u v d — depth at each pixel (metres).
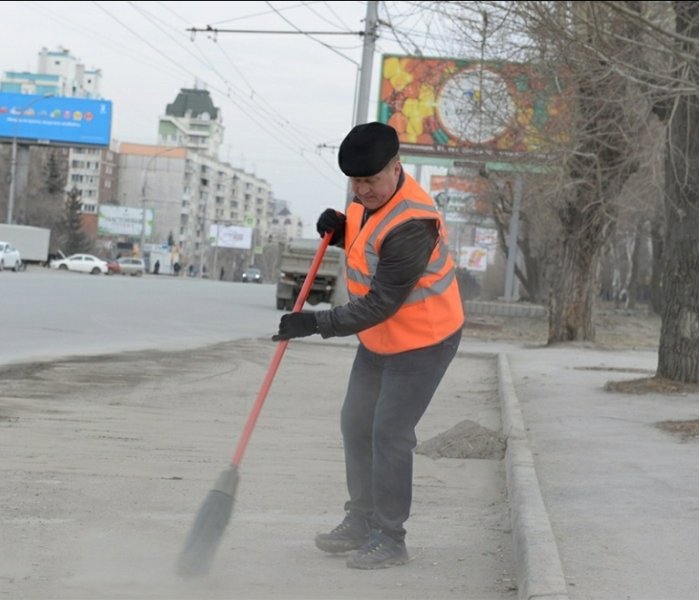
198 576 4.49
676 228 12.41
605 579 4.44
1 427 8.45
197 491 6.44
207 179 161.12
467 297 58.91
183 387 12.23
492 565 5.06
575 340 23.81
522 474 6.66
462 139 22.78
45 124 73.88
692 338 12.48
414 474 7.46
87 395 10.89
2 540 5.04
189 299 36.00
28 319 20.28
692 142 11.97
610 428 9.34
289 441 8.77
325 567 4.90
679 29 11.59
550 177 21.66
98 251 115.31
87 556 4.86
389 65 36.00
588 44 11.92
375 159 4.59
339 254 35.47
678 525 5.48
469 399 12.71
